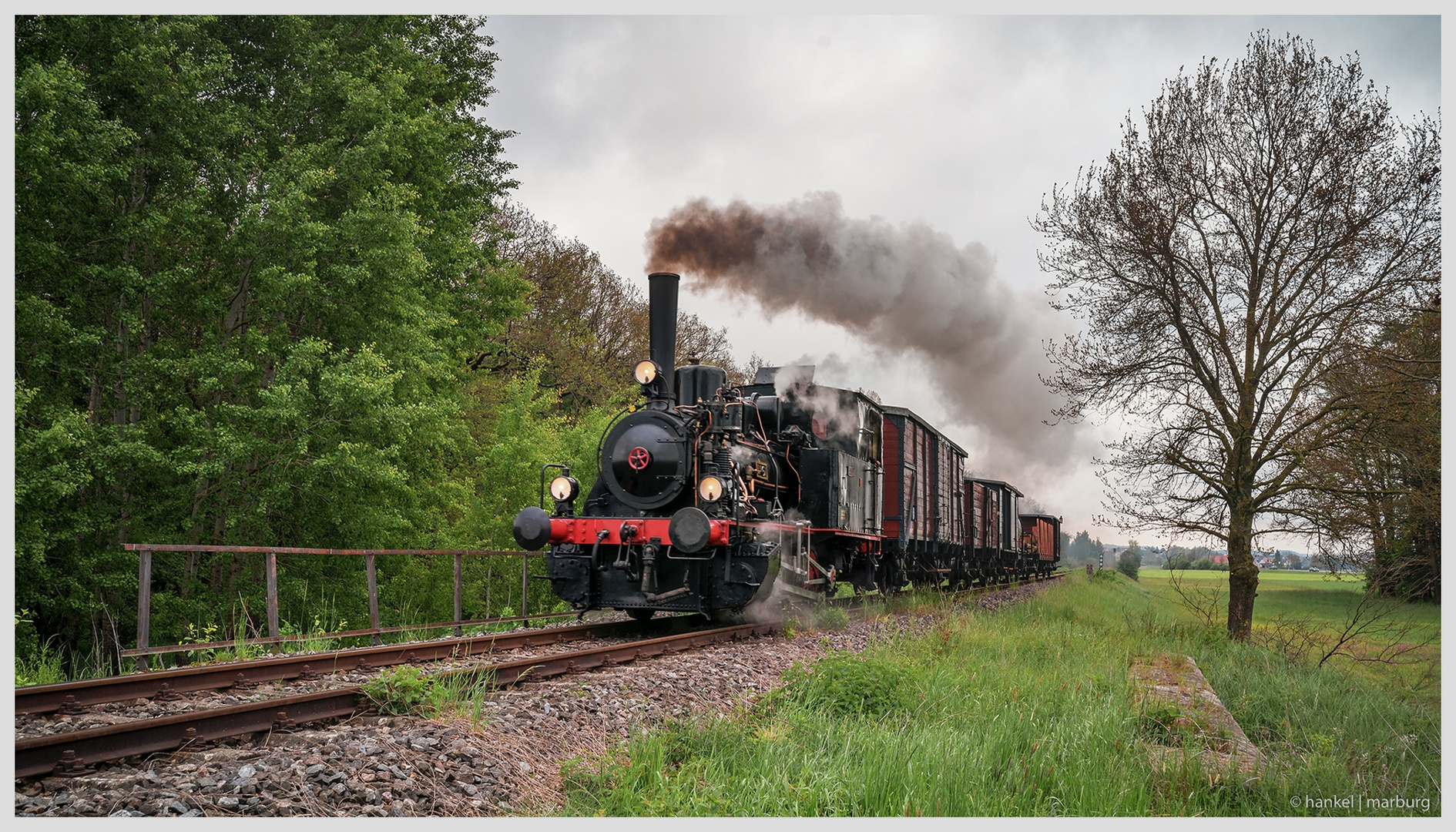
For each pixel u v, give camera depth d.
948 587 25.02
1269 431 13.67
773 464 13.93
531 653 9.69
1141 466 14.33
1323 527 12.99
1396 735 8.62
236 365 14.85
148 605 8.07
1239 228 14.08
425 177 19.66
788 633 11.85
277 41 17.88
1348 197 13.22
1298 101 13.51
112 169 13.70
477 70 23.19
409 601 16.92
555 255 38.12
